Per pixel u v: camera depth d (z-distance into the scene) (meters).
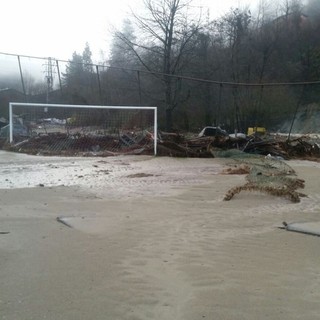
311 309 3.95
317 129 43.28
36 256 5.39
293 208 8.59
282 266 5.14
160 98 33.16
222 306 4.00
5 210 8.11
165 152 21.59
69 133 25.14
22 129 26.67
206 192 10.45
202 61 36.53
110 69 31.69
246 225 7.19
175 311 3.90
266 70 51.88
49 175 13.48
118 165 16.88
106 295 4.23
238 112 38.81
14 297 4.16
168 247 5.87
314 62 54.06
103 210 8.25
